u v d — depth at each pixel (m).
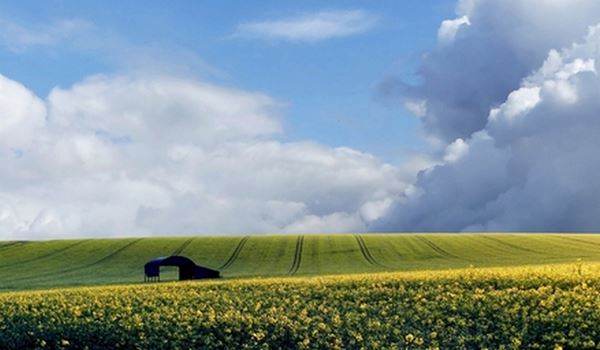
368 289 31.62
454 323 24.95
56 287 57.94
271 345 24.62
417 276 34.16
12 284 62.31
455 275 33.44
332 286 33.38
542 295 26.73
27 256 86.81
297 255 83.69
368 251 85.56
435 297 28.56
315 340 24.70
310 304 29.45
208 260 81.31
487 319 24.53
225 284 37.25
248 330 26.19
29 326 28.73
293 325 26.05
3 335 27.73
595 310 23.81
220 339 25.70
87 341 26.69
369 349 23.28
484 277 31.77
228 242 95.88
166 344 25.53
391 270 65.25
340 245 91.31
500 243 89.94
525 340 22.30
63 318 29.58
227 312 28.42
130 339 26.34
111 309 31.00
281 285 35.28
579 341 21.38
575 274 31.31
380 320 26.14
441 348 22.80
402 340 23.64
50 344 26.55
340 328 25.64
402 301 28.69
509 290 27.97
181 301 32.16
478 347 22.61
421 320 25.55
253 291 34.00
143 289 37.25
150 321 28.36
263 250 88.31
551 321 23.39
